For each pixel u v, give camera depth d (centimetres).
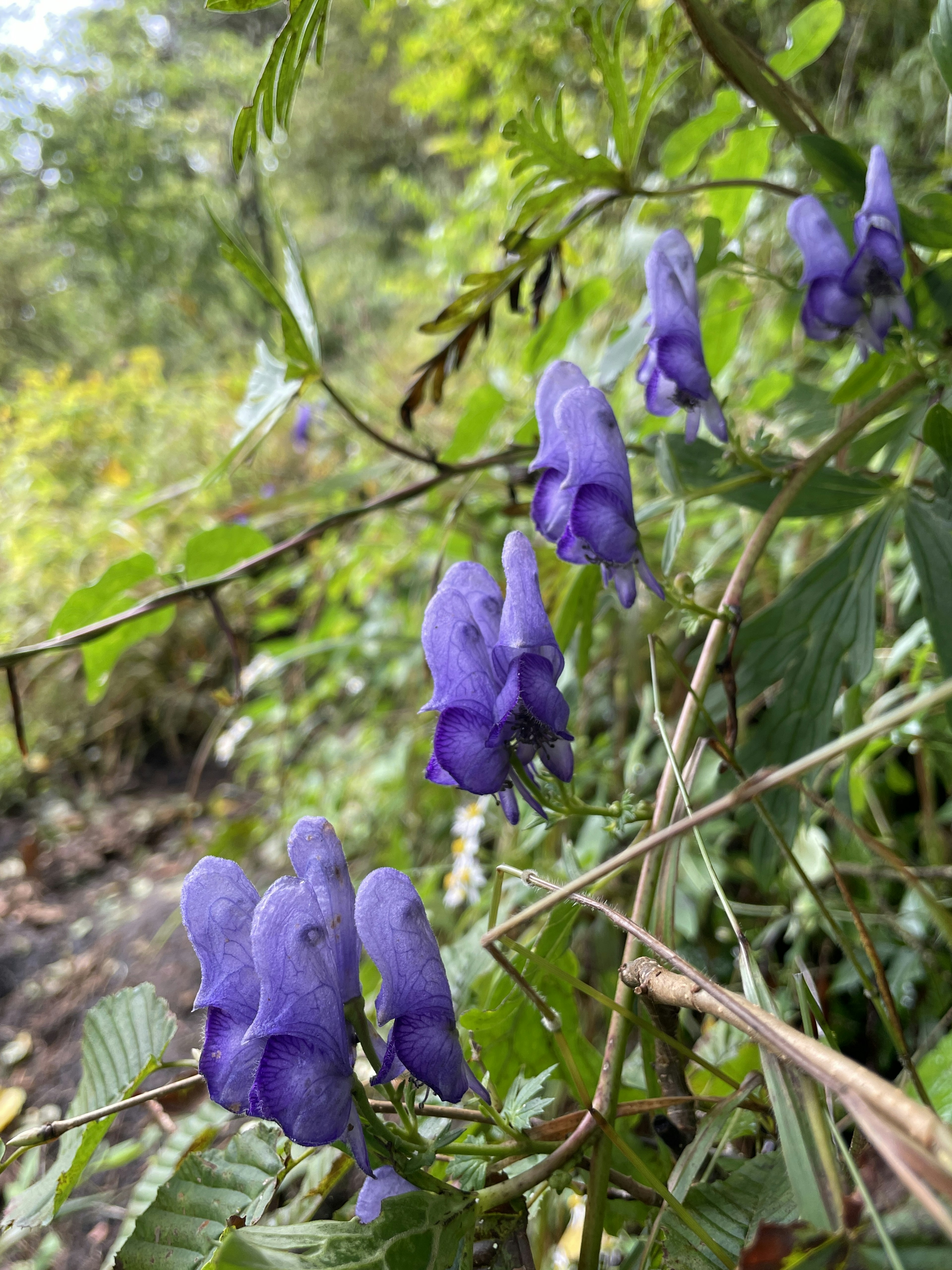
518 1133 16
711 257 28
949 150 41
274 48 21
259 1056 13
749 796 12
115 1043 21
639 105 28
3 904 72
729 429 26
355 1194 24
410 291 92
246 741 85
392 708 62
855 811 32
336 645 59
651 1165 20
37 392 116
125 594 58
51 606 92
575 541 20
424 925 14
